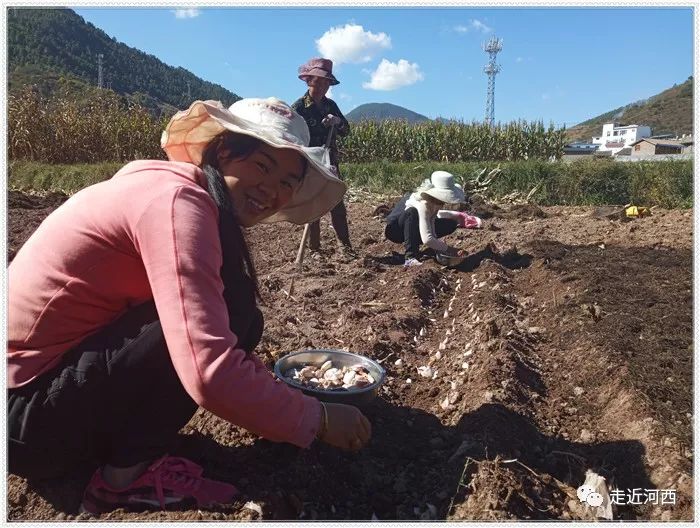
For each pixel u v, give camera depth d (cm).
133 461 201
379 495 229
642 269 501
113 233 177
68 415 190
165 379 191
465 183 1126
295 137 210
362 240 721
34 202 914
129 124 1723
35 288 184
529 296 479
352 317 430
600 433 273
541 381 330
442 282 534
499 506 207
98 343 190
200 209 175
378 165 1252
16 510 208
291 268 580
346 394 251
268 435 188
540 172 1131
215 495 206
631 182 1086
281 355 345
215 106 200
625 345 338
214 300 170
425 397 322
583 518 215
